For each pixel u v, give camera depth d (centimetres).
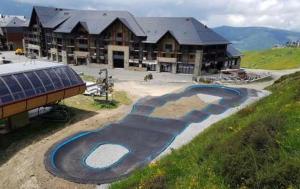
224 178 1598
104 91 5825
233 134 2145
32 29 12306
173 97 5397
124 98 5741
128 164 2788
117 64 9850
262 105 3203
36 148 3291
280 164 1477
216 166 1728
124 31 9306
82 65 10150
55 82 4041
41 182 2466
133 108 4697
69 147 3186
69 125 4081
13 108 3347
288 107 2225
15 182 2548
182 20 9262
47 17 11581
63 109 4500
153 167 2255
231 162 1628
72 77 4375
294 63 11944
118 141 3359
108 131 3659
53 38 11019
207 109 4641
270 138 1697
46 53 12044
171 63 8975
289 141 1662
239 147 1741
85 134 3553
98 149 3145
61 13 11575
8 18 14625
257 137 1722
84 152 3073
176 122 3975
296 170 1392
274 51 15725
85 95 5772
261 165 1533
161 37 8781
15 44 14225
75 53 10188
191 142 2912
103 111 4825
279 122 1903
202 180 1666
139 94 6153
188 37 8638
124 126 3831
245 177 1521
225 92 5884
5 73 3500
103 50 9881
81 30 9931
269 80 8125
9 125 3766
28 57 12000
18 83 3534
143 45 9238
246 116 3019
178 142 3306
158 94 6216
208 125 3850
